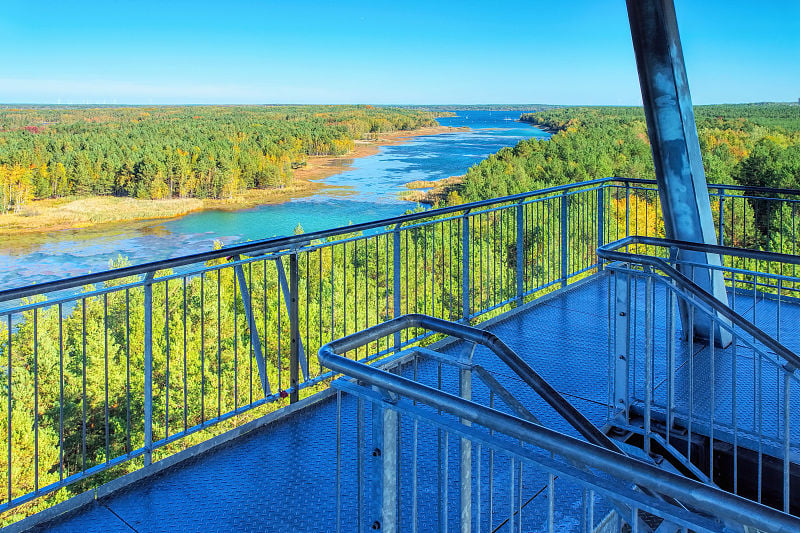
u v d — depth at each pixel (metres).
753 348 3.04
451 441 3.59
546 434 1.48
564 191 6.76
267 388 3.99
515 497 3.11
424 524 2.90
